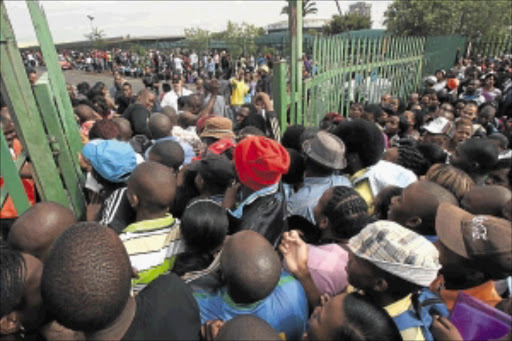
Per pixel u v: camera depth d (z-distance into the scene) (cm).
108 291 91
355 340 108
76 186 202
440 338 133
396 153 306
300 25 372
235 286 124
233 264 124
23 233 141
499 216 186
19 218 146
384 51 708
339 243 184
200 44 2959
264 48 2638
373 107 484
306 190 233
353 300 117
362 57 605
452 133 400
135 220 200
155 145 258
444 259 154
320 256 169
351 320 110
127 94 665
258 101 434
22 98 163
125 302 99
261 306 137
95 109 570
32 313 110
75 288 87
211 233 157
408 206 183
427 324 135
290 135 325
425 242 127
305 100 418
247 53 2728
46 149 177
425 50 988
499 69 1252
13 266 104
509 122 550
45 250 144
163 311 113
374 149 257
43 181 180
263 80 958
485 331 135
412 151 305
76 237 94
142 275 159
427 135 412
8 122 260
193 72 2400
